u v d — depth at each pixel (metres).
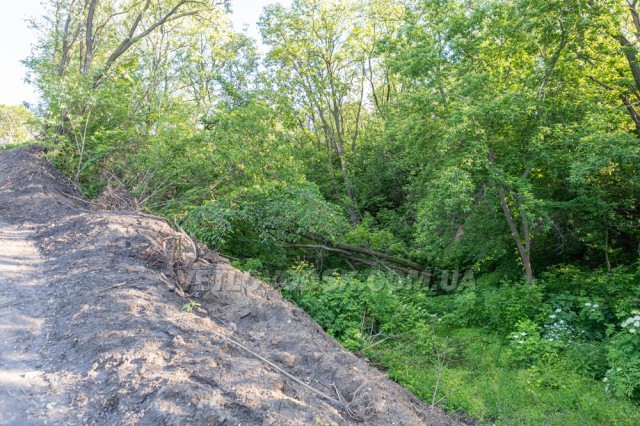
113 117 16.25
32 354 5.00
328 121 28.05
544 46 12.24
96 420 4.02
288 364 6.38
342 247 17.41
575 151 11.52
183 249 8.76
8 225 10.38
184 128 14.75
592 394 7.85
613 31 11.32
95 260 7.66
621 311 9.38
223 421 4.13
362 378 6.46
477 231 13.84
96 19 19.78
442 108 13.16
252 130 14.26
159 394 4.24
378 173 23.25
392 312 10.88
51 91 14.69
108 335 5.24
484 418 7.39
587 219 13.28
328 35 24.67
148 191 14.62
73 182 14.78
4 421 3.88
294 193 14.30
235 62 23.16
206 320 6.55
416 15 14.18
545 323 10.69
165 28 21.53
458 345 10.46
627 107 12.76
